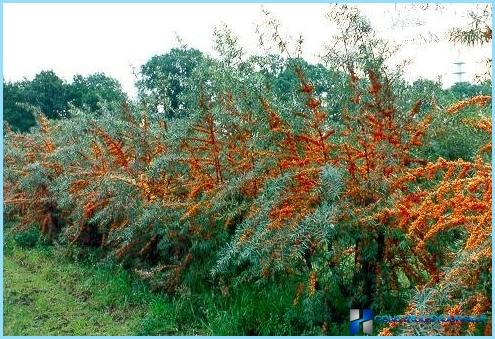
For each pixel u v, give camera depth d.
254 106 5.16
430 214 4.14
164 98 6.92
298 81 4.89
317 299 4.54
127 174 6.43
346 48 4.79
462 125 5.07
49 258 8.21
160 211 5.67
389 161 4.55
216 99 5.71
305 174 4.79
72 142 8.41
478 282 3.78
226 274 5.48
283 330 4.70
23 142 10.92
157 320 5.28
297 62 4.82
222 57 5.48
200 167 6.00
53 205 9.06
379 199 4.46
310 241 4.34
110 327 5.41
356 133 4.71
